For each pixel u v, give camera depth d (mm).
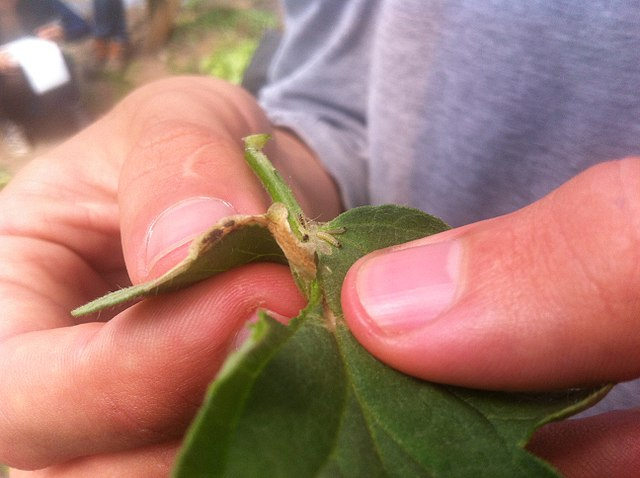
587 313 66
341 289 80
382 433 66
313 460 58
